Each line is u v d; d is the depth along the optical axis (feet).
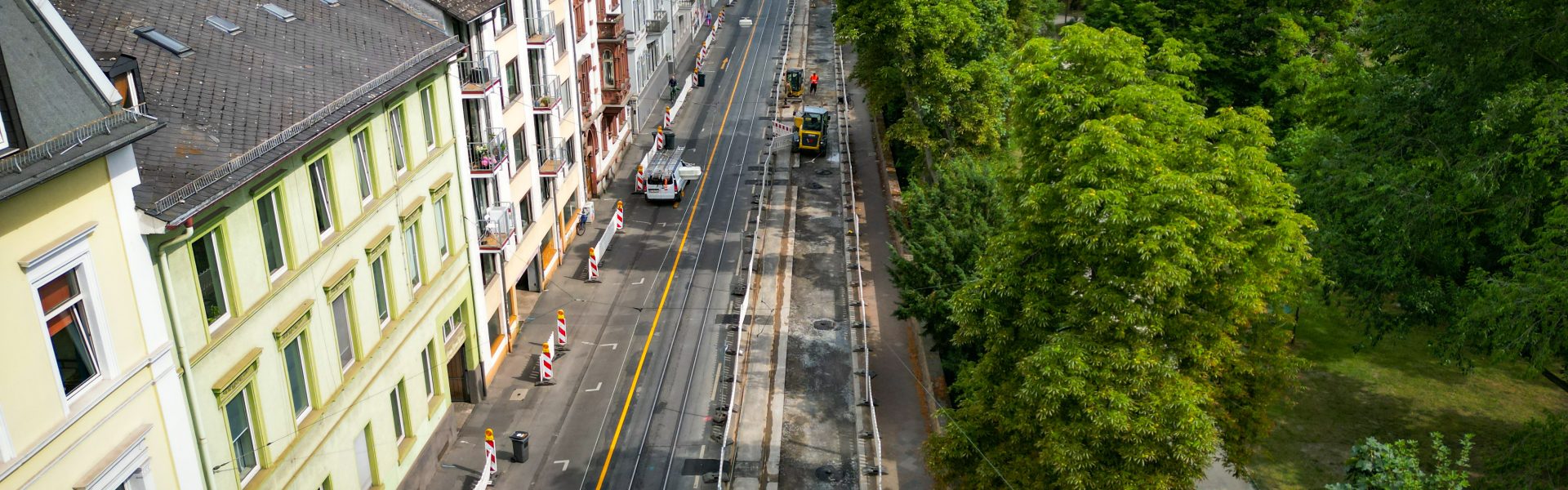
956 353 109.70
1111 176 69.31
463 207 103.04
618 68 186.70
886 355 120.78
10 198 44.55
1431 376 114.32
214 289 63.10
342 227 78.02
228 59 73.72
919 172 175.11
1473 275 85.97
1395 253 93.61
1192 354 72.43
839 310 133.69
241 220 64.75
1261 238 76.89
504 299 117.50
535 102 136.15
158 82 66.80
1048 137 77.46
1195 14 174.70
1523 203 84.84
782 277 144.66
